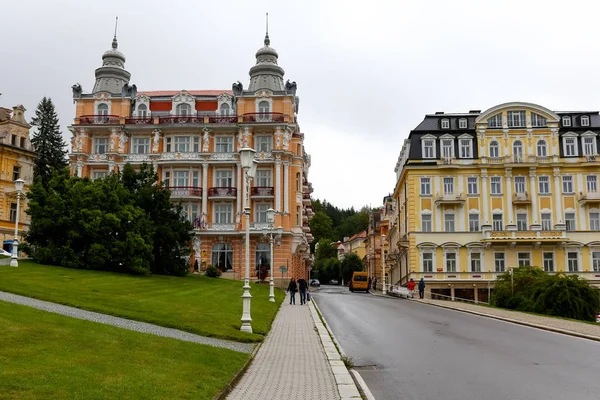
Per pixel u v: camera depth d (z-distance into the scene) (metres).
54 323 17.59
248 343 21.28
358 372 16.02
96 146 74.38
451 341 22.70
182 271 56.66
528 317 34.06
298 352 19.47
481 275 66.56
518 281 47.09
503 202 67.94
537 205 67.62
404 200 74.88
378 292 83.69
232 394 12.91
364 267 143.38
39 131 92.44
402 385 14.14
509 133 68.94
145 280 44.25
